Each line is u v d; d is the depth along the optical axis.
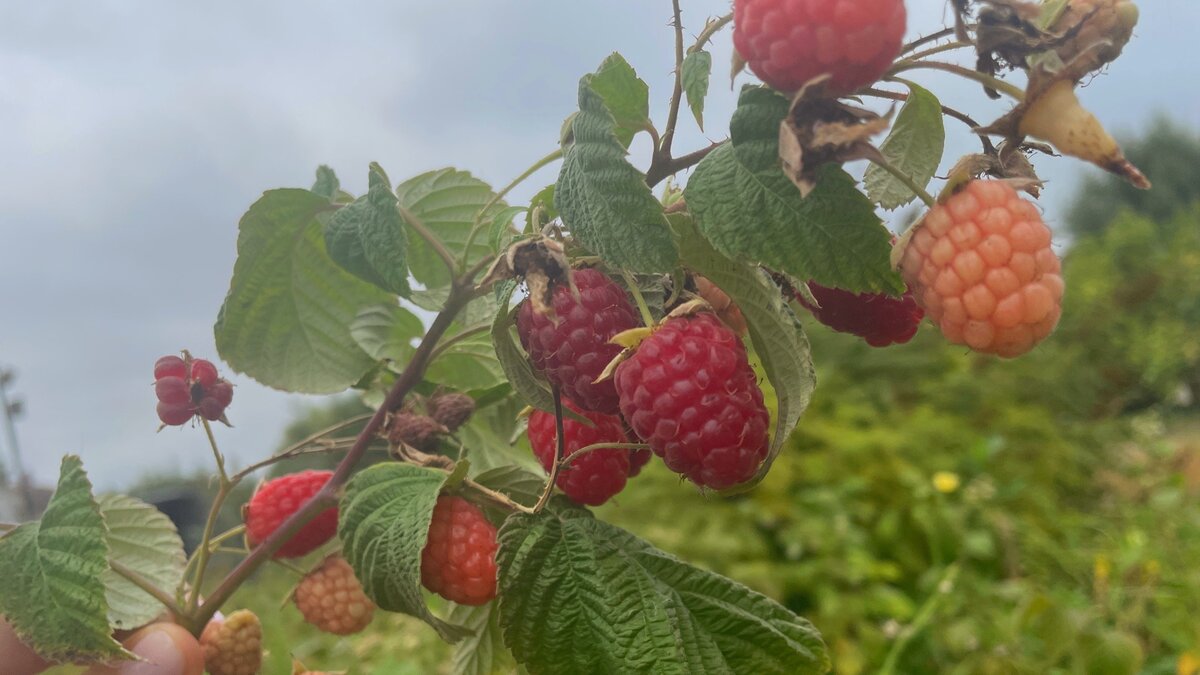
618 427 0.15
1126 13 0.11
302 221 0.19
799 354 0.14
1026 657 0.41
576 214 0.12
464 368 0.20
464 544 0.15
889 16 0.11
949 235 0.12
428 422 0.17
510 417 0.21
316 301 0.20
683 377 0.12
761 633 0.14
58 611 0.15
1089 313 1.35
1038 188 0.12
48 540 0.15
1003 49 0.12
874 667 0.46
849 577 0.51
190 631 0.18
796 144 0.11
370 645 0.50
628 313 0.13
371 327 0.21
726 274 0.13
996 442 0.62
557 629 0.14
